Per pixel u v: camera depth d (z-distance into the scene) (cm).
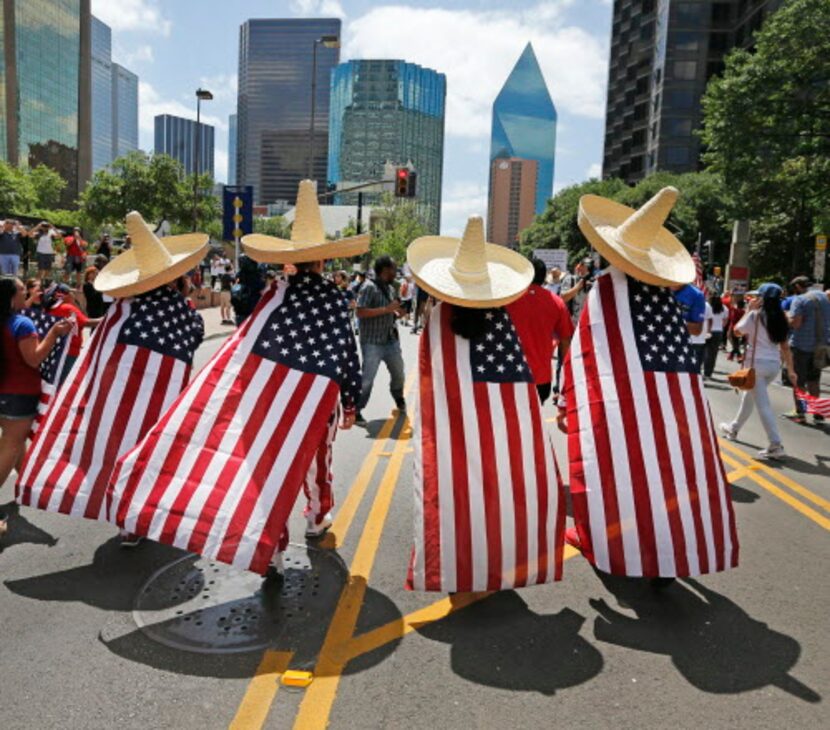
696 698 322
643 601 420
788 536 534
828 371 1738
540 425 411
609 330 425
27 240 2036
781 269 4516
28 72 10894
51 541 484
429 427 396
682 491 402
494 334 410
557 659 352
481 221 403
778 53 2658
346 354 427
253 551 371
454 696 318
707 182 5988
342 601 404
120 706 304
